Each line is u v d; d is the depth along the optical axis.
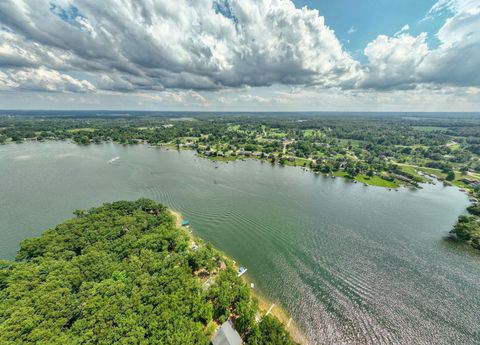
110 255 67.06
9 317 45.78
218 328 49.38
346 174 197.62
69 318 46.88
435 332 58.00
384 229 107.56
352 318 60.94
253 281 72.31
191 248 80.88
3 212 115.25
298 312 62.00
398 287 72.00
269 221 111.06
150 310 48.81
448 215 125.00
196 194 142.00
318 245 92.75
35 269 58.12
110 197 134.50
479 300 67.88
